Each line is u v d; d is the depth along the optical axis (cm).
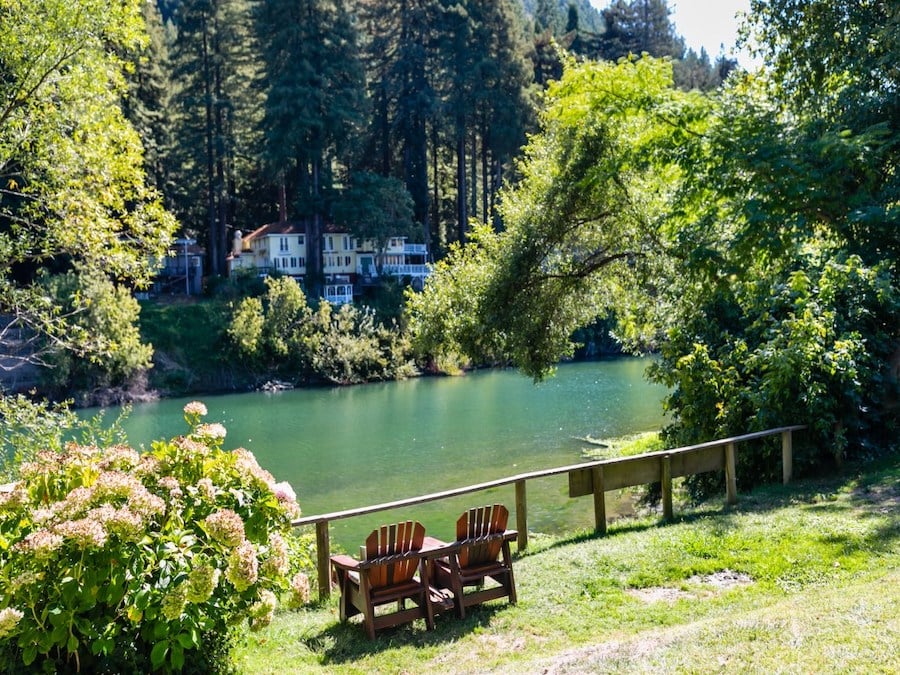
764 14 1466
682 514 1037
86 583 468
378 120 7025
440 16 6581
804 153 1236
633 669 509
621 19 8381
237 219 7262
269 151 5703
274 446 2867
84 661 495
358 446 2795
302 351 5016
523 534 948
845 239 1320
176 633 486
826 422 1162
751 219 1205
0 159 1298
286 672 599
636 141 1564
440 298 2103
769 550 817
